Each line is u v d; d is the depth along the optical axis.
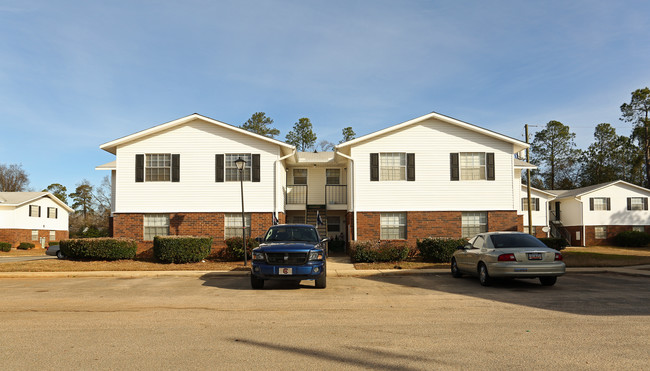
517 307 8.84
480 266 12.49
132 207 21.50
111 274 16.06
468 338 6.29
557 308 8.66
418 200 21.73
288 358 5.33
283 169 23.48
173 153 21.72
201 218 21.44
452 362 5.12
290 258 11.48
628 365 4.97
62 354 5.54
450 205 21.73
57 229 45.41
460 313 8.25
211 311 8.60
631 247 35.88
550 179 61.59
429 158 21.94
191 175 21.64
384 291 11.48
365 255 18.55
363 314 8.22
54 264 18.64
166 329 6.99
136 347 5.88
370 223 21.64
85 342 6.16
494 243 12.32
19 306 9.36
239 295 10.84
